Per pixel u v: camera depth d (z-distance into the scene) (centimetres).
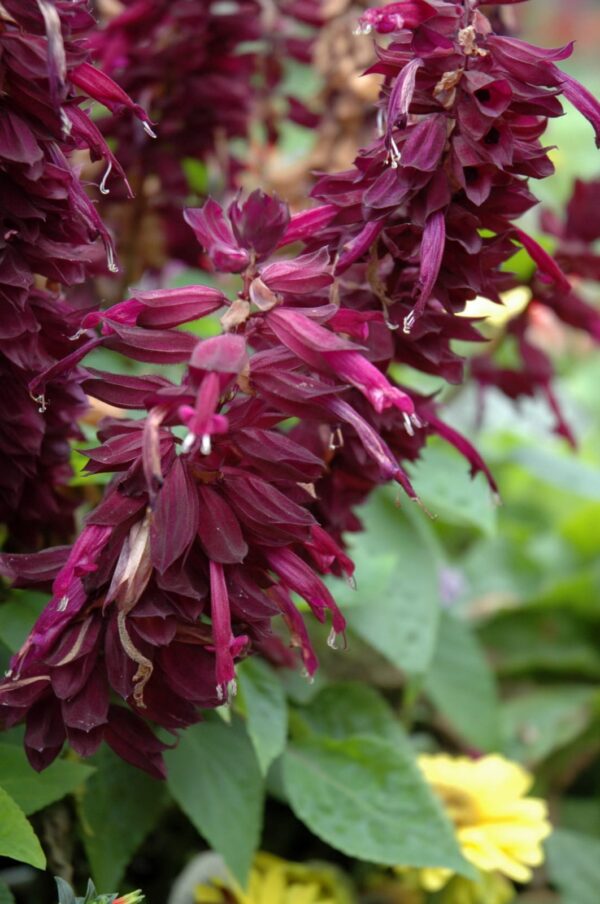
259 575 49
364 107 74
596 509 108
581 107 48
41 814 58
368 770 63
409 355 53
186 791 60
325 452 54
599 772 94
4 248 49
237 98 67
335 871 68
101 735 48
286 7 76
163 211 69
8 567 48
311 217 50
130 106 49
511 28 67
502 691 97
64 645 47
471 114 48
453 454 74
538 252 51
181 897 67
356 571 65
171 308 48
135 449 47
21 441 51
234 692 47
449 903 69
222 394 47
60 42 45
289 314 47
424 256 48
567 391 143
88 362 67
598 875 77
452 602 95
